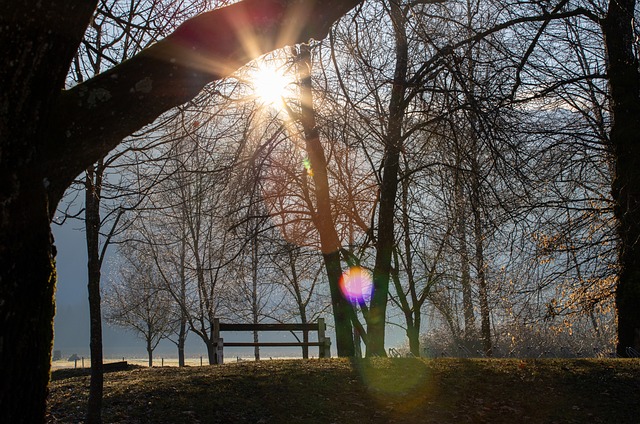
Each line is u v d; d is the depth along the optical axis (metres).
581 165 13.19
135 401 7.57
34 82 3.05
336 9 4.01
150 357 28.89
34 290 3.09
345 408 7.39
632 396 7.70
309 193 14.53
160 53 3.55
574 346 18.86
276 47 3.94
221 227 12.75
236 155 10.47
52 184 3.38
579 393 7.84
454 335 21.92
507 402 7.61
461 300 21.72
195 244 21.02
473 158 8.60
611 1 12.38
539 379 8.36
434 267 16.17
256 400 7.59
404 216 12.87
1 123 2.99
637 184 12.10
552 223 13.19
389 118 9.05
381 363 9.34
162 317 28.12
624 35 12.30
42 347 3.17
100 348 6.62
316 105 10.65
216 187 11.20
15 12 2.95
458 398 7.72
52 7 3.02
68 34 3.15
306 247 16.20
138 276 27.98
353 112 8.77
